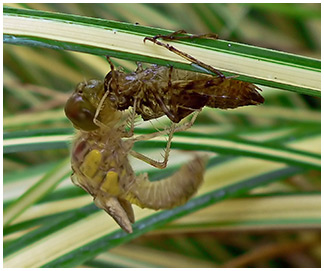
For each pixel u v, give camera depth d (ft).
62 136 1.29
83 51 1.11
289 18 1.59
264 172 1.35
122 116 1.18
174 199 1.22
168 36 1.11
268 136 1.42
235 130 1.44
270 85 1.11
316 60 1.11
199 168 1.22
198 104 1.14
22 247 1.26
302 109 1.51
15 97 1.60
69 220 1.28
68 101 1.15
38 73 1.64
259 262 1.47
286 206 1.37
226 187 1.33
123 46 1.11
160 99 1.14
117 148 1.18
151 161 1.19
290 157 1.31
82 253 1.26
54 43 1.11
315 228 1.36
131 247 1.45
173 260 1.45
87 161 1.18
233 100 1.13
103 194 1.19
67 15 1.12
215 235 1.48
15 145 1.28
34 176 1.40
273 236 1.48
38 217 1.34
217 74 1.11
